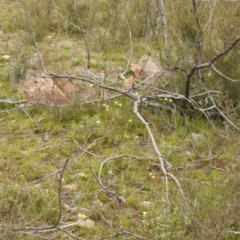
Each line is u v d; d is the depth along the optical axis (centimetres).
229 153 535
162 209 427
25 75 691
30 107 625
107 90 655
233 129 574
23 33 838
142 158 530
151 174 506
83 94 650
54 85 645
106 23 880
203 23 657
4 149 551
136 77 692
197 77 623
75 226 442
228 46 573
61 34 863
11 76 683
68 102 624
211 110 609
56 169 516
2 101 629
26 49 792
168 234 403
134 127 594
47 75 634
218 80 617
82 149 541
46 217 450
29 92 652
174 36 666
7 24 880
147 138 575
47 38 842
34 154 543
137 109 564
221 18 643
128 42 821
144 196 482
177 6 661
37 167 519
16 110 622
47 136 580
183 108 614
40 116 612
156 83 656
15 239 413
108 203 466
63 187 488
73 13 881
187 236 401
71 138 572
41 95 641
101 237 417
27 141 567
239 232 399
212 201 437
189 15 640
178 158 535
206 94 613
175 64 617
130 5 889
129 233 411
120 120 600
